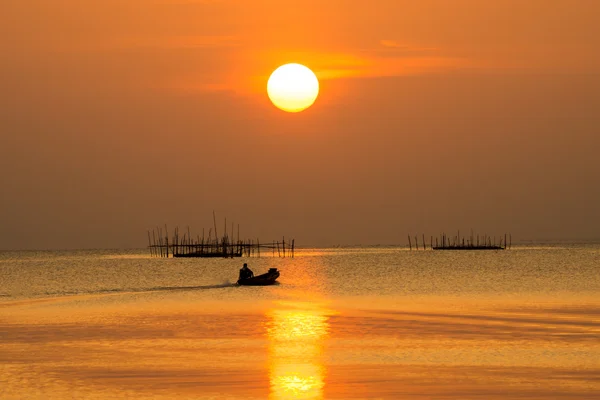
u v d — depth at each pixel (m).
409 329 187.00
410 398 111.94
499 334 175.75
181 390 118.19
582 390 115.75
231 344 164.12
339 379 125.56
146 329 191.00
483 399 110.81
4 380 126.31
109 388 119.88
